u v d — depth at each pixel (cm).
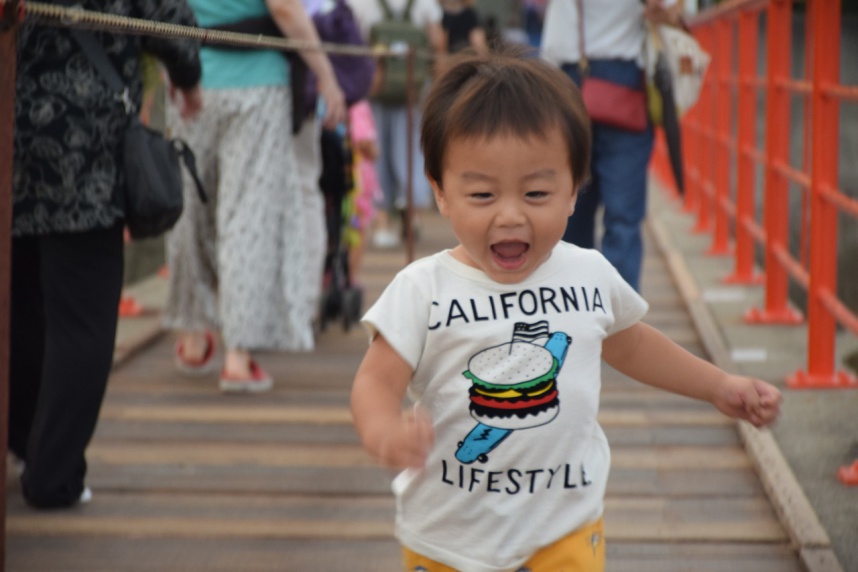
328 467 450
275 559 364
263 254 541
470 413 238
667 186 1291
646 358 263
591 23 582
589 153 236
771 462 421
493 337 237
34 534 383
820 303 519
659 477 432
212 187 554
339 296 677
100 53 364
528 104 225
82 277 375
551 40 596
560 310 241
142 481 433
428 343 239
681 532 380
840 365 614
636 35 582
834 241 516
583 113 234
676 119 580
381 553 369
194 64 404
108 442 479
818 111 509
